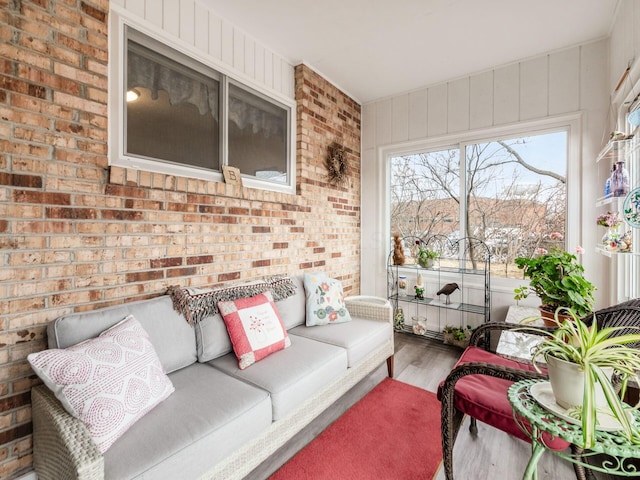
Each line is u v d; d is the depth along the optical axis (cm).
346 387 200
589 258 264
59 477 106
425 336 341
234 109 248
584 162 266
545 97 283
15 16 138
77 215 156
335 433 181
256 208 254
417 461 159
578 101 269
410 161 370
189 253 205
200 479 116
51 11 148
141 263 181
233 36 244
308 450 167
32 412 136
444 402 137
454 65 305
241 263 241
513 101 298
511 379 121
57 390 112
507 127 301
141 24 188
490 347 306
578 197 272
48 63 147
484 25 247
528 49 278
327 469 154
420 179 363
